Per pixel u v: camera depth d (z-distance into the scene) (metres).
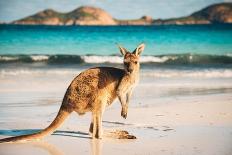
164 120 11.21
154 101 14.08
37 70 22.94
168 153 8.31
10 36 39.91
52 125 9.37
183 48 36.53
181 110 12.49
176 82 18.92
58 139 9.41
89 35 41.56
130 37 42.66
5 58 27.97
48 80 19.27
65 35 40.72
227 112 12.14
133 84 9.82
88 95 9.41
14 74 21.19
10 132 10.08
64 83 18.36
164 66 25.88
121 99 9.61
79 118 11.76
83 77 9.54
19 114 12.14
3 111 12.53
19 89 16.64
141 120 11.25
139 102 13.90
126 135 9.42
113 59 28.17
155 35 43.84
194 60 28.66
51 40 38.00
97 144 8.98
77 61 28.22
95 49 35.34
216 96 15.07
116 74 9.68
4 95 15.27
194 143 8.96
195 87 17.38
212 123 10.79
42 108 13.05
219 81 19.38
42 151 8.49
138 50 10.03
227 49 36.41
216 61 28.58
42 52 35.06
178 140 9.23
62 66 25.84
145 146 8.79
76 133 9.98
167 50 35.44
